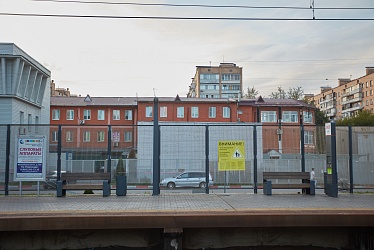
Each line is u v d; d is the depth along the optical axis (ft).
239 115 200.64
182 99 203.72
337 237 36.14
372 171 56.54
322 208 36.11
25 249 33.78
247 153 64.75
